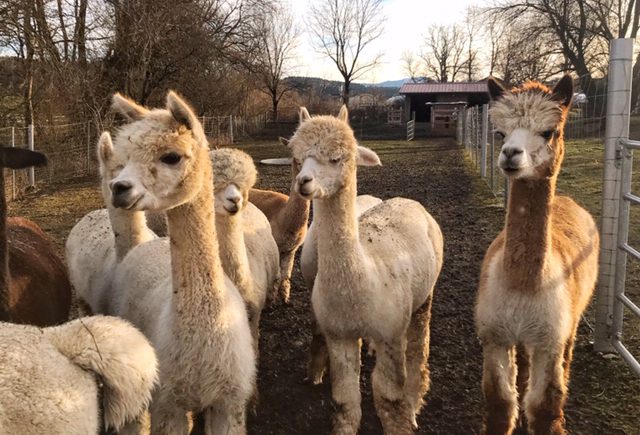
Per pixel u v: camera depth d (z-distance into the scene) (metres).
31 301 4.06
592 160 13.30
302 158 3.67
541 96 3.74
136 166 3.00
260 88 43.12
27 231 4.98
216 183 4.28
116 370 2.29
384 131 42.84
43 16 15.59
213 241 3.25
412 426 4.07
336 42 56.41
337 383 3.88
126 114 3.33
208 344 3.18
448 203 12.56
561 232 4.33
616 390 4.59
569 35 30.50
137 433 2.87
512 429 3.89
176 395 3.24
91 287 4.82
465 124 27.72
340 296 3.71
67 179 17.55
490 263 4.05
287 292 6.89
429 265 4.51
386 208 4.80
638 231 8.26
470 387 4.79
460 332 5.80
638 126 14.83
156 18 20.03
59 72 16.77
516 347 4.39
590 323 5.83
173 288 3.21
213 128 28.92
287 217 6.84
